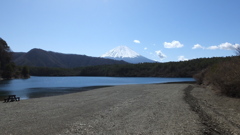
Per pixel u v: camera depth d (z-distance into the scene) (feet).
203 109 46.16
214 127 30.96
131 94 82.64
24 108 54.54
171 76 422.82
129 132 29.40
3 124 35.68
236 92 66.18
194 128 30.30
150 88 111.96
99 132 29.53
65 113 45.01
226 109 46.21
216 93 76.89
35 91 137.69
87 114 43.06
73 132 29.76
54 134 29.09
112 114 42.27
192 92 84.74
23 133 29.96
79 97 79.30
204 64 356.18
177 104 53.42
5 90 147.43
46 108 53.26
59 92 129.29
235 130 29.37
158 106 51.08
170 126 32.04
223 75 70.23
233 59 73.56
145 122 35.04
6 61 404.16
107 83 231.71
